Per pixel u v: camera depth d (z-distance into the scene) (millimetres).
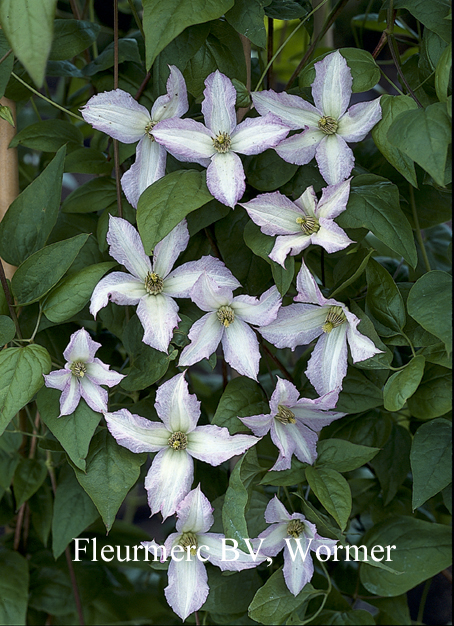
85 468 520
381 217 507
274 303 513
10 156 597
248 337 521
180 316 526
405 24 609
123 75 585
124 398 584
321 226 505
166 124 507
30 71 460
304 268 505
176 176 508
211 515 527
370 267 528
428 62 539
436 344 523
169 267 519
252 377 518
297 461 536
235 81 517
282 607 536
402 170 505
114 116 519
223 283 518
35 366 502
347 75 511
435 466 529
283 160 538
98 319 598
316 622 576
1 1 464
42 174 534
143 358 539
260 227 519
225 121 512
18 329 528
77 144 593
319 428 533
